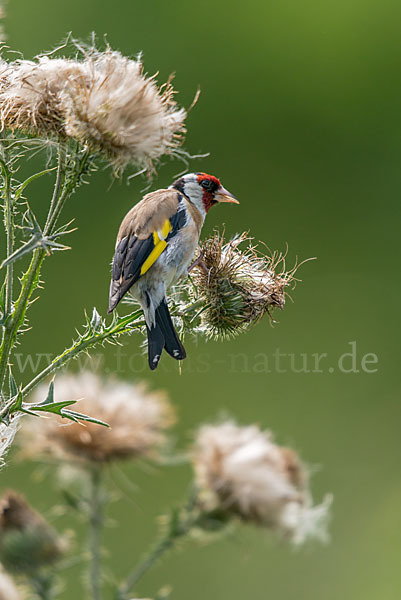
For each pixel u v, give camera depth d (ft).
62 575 33.35
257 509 24.93
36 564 22.15
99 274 50.88
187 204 26.55
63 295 50.21
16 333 18.38
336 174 57.41
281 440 49.08
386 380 52.37
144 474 40.42
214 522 24.49
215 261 25.71
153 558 23.38
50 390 17.97
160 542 23.66
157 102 20.04
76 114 19.10
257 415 49.90
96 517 23.03
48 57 20.72
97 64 20.10
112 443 24.71
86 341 19.83
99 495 23.88
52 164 21.72
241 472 24.99
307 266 55.72
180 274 25.17
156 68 55.06
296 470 26.91
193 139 55.88
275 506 25.12
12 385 18.31
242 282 25.66
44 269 50.29
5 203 18.31
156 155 20.04
